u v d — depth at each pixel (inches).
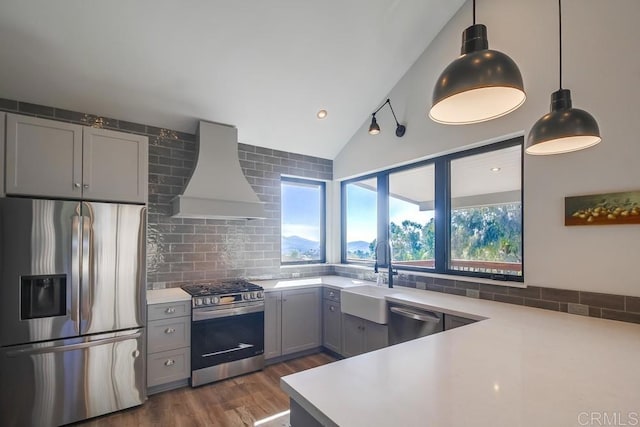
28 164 87.9
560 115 59.0
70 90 104.7
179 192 130.0
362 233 165.8
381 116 144.9
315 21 103.3
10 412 83.2
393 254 146.9
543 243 89.0
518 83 42.4
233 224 144.3
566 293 84.4
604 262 77.9
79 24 88.4
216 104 124.5
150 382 104.0
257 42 105.3
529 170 92.2
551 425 33.1
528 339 62.5
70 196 93.0
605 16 77.8
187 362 110.8
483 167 110.7
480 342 60.5
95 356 93.5
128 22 90.9
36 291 88.6
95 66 99.9
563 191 85.0
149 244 123.6
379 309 108.0
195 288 123.6
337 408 36.3
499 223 105.4
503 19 98.0
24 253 85.3
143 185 104.3
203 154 125.6
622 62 75.2
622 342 60.3
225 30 99.3
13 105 102.3
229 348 118.5
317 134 155.1
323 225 177.3
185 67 107.7
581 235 81.9
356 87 133.6
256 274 150.0
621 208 74.5
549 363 50.1
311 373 46.3
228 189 126.3
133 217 101.3
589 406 37.0
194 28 96.7
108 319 95.9
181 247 130.5
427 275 122.3
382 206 151.5
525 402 37.9
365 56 120.4
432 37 119.9
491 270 107.1
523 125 93.3
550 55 87.5
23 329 84.8
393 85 137.5
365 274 152.9
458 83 43.1
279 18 100.0
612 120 76.5
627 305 74.4
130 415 94.9
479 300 102.5
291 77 121.3
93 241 94.4
